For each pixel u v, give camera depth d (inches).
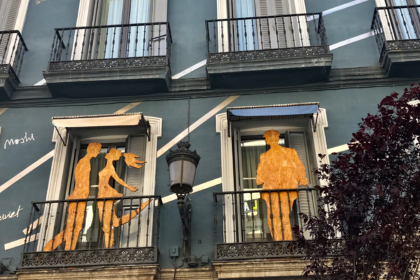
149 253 258.4
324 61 317.4
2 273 269.9
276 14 369.1
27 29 372.8
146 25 349.7
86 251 259.9
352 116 313.6
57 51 351.9
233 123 313.7
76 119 293.4
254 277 247.8
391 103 204.7
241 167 301.6
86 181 300.4
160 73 323.0
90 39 361.7
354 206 200.5
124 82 325.7
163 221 280.8
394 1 360.5
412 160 201.8
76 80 325.1
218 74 320.8
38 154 314.0
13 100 337.4
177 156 246.5
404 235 187.6
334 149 300.7
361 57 338.3
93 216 295.7
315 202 289.0
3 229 286.2
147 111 327.3
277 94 327.6
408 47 322.3
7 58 355.9
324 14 360.8
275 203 282.5
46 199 293.7
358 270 191.0
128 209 289.1
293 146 311.9
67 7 382.6
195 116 321.4
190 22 366.3
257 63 319.6
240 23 367.2
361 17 356.5
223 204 282.4
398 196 192.1
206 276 258.4
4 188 301.4
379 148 201.0
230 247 257.3
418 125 199.3
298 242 210.2
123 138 322.0
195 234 275.6
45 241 278.8
